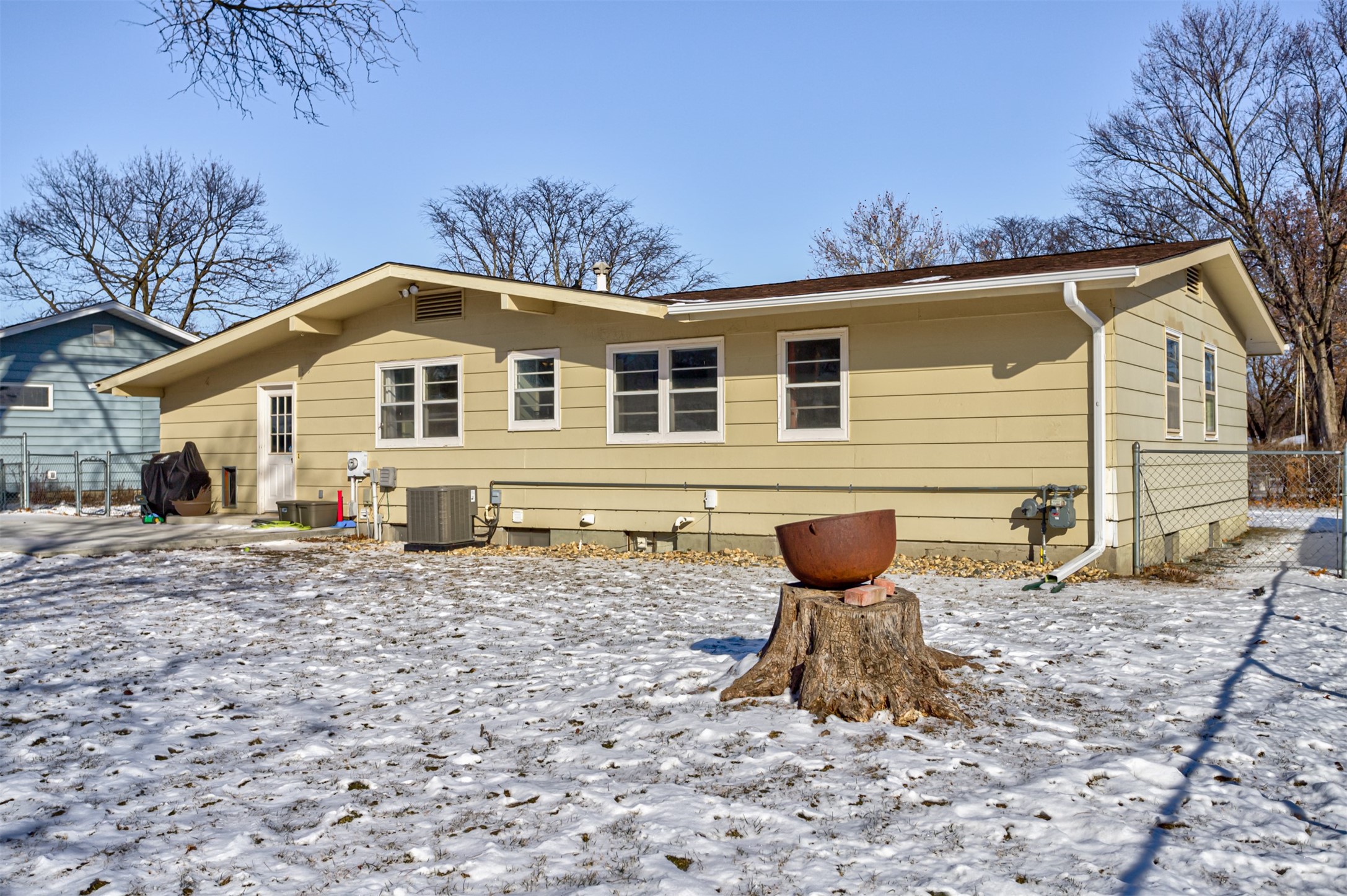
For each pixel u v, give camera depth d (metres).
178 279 39.69
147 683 6.44
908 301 10.98
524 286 13.62
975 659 6.45
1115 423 10.66
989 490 11.29
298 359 17.08
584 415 14.11
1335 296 31.28
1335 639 7.11
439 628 8.20
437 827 3.97
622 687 6.02
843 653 5.32
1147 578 10.40
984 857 3.51
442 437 15.42
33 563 12.51
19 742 5.23
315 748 5.05
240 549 14.28
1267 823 3.77
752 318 12.77
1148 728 5.00
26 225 37.16
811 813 3.96
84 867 3.63
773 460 12.66
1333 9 29.06
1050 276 10.16
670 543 13.52
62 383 26.23
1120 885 3.25
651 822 3.88
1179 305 13.05
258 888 3.43
